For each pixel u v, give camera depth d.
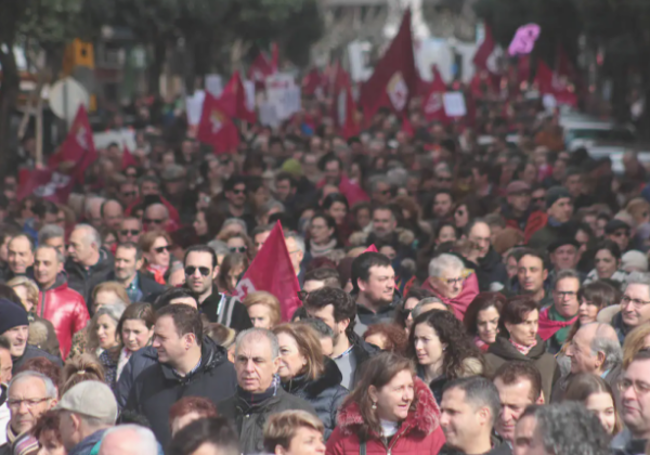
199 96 99.50
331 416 22.81
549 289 35.81
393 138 102.38
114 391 24.62
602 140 111.12
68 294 33.50
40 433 19.92
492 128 120.62
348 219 47.12
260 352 21.27
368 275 29.48
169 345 23.08
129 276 34.31
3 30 71.00
